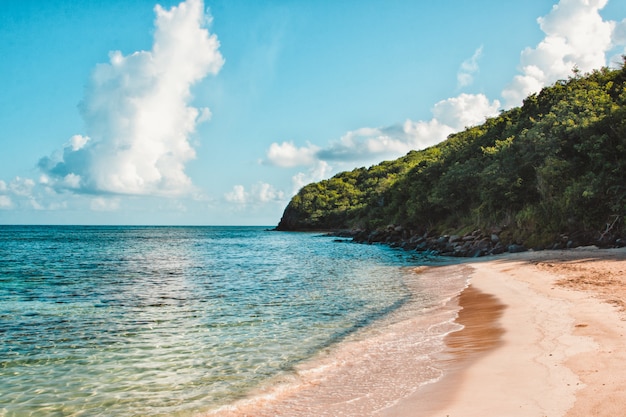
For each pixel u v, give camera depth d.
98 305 18.41
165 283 25.42
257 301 18.88
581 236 33.09
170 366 10.29
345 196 163.62
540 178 38.00
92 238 108.06
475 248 41.19
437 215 62.97
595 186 32.12
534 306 13.98
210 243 85.44
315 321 14.80
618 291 14.87
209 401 8.09
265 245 75.75
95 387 9.03
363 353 10.81
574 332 10.05
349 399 7.67
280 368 9.91
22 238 103.25
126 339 12.81
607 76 51.12
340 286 23.22
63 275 29.92
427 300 18.16
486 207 46.56
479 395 6.91
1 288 23.70
